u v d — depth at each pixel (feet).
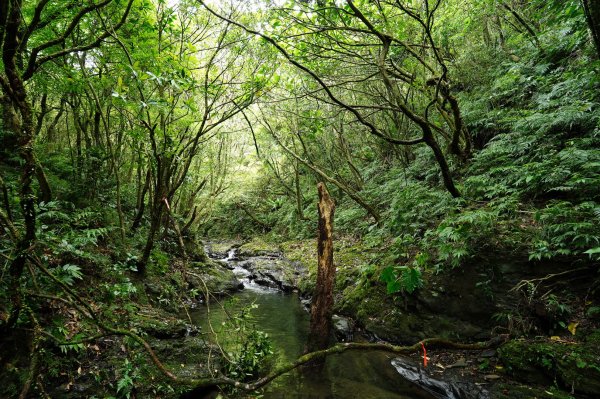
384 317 17.57
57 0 12.71
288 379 13.85
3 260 11.88
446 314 15.58
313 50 20.76
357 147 42.01
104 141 25.75
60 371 10.77
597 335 11.42
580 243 12.53
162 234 25.95
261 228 54.08
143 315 15.69
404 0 18.79
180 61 15.85
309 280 26.99
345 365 14.85
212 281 26.55
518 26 28.53
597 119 16.76
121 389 10.91
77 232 15.64
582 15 18.02
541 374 11.38
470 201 19.67
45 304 12.05
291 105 34.96
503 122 22.67
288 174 51.06
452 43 28.96
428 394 12.47
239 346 15.55
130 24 14.64
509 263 14.98
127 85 14.06
